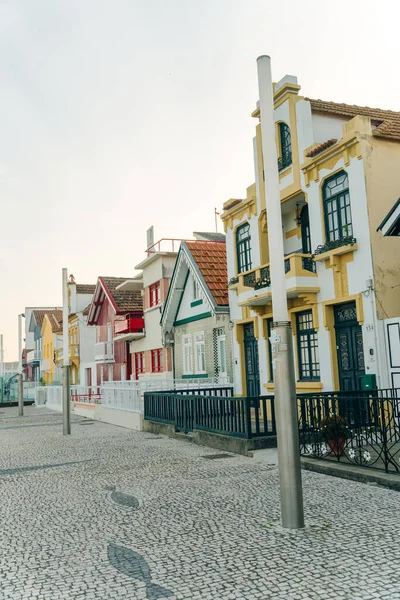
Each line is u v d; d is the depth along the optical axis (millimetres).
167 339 26156
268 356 17688
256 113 17750
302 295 15000
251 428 12953
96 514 7680
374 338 12930
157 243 27812
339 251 13773
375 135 13547
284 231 17859
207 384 20234
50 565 5664
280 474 6543
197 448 13539
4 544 6516
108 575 5281
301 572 5062
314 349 15586
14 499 9055
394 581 4734
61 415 30516
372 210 13242
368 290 13125
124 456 12961
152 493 8789
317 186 15062
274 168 6875
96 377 40719
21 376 32312
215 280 21750
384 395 12344
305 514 6965
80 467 11805
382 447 8930
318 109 16125
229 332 20656
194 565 5410
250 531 6410
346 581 4797
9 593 4965
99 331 39938
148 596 4727
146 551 5926
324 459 9969
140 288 33875
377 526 6309
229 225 20094
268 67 7039
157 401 17812
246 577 5023
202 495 8414
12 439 18438
